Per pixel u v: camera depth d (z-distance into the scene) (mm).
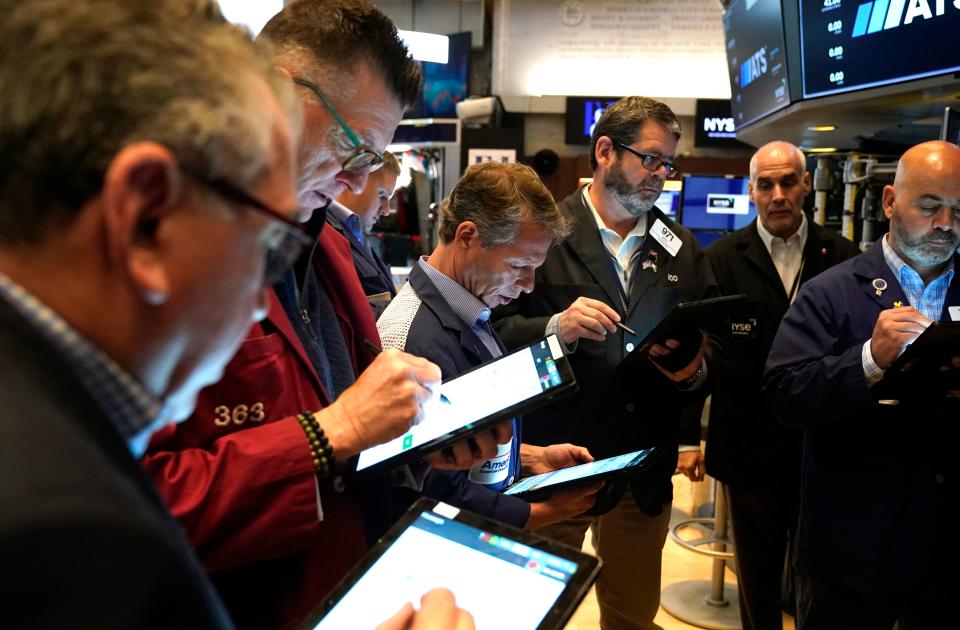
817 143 4027
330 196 1107
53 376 403
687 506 4359
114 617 350
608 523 2334
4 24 421
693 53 7031
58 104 412
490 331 1627
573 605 733
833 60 2830
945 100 2662
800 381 1904
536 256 1555
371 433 938
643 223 2389
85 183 423
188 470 869
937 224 1812
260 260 524
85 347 450
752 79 3627
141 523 377
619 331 2238
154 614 373
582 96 6906
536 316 2312
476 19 7398
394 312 1516
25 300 432
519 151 5453
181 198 456
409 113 6082
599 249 2305
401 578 796
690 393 2291
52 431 372
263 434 905
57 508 342
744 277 2727
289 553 922
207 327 502
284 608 976
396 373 960
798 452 2545
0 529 326
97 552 348
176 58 444
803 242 2818
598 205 2387
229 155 463
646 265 2320
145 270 448
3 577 324
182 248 462
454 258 1543
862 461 1866
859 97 2754
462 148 5492
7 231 427
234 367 942
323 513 1032
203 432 934
